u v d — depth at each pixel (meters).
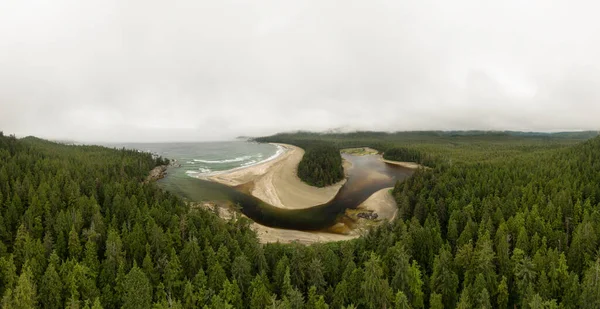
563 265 59.06
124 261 64.25
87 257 63.28
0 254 62.53
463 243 75.00
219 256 67.88
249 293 62.56
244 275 64.31
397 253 66.00
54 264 60.53
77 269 58.00
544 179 105.38
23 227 66.75
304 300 63.44
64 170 106.75
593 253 63.91
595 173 107.00
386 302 58.28
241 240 78.06
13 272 56.84
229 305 56.72
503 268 64.81
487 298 54.66
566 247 69.31
